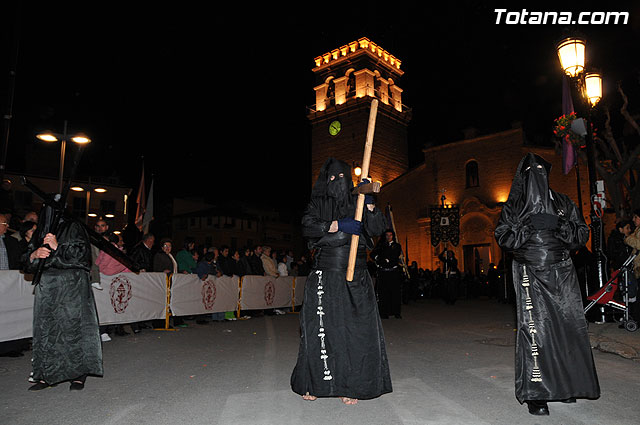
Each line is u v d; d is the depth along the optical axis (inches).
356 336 147.7
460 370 201.9
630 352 221.8
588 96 380.5
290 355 242.1
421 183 1249.4
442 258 729.0
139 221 693.3
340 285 150.8
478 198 1132.5
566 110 449.4
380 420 135.4
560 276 142.2
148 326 370.0
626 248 321.1
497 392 165.2
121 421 136.3
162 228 2198.6
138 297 334.3
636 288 298.5
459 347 265.4
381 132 1428.4
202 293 400.2
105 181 1478.8
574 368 137.3
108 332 329.7
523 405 149.3
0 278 236.7
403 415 139.7
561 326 139.4
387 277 460.8
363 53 1425.9
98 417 140.1
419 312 539.2
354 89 1456.7
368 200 157.6
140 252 343.3
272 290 501.4
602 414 139.6
